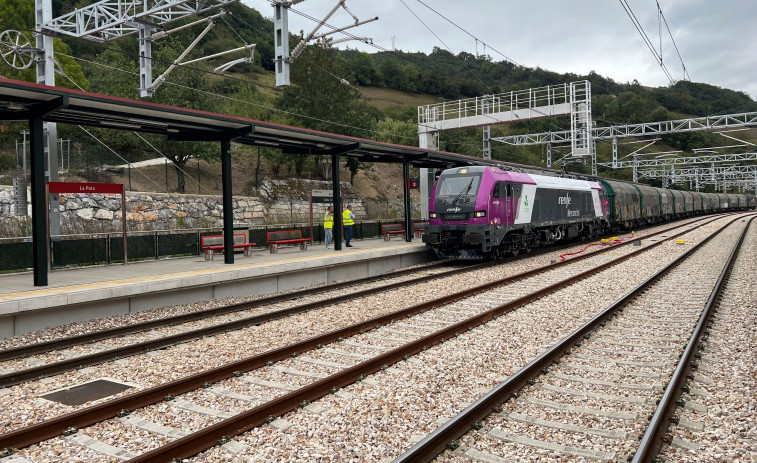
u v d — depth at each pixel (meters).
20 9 34.88
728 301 11.42
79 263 14.48
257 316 9.91
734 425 5.23
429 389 6.28
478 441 4.90
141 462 4.27
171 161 34.34
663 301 11.60
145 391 5.83
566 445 4.85
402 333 9.05
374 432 5.12
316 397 5.95
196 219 28.28
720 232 33.41
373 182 47.38
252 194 34.75
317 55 38.75
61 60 36.06
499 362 7.36
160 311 11.45
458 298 11.94
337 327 9.64
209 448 4.77
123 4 15.66
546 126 67.56
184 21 51.72
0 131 29.52
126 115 12.02
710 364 7.16
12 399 6.24
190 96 34.50
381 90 98.19
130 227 24.92
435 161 22.62
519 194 19.98
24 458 4.64
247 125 13.84
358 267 17.30
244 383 6.61
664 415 5.17
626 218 34.75
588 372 6.95
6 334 9.34
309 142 17.03
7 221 19.83
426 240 18.84
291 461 4.58
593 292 12.68
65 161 27.58
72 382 6.84
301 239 19.14
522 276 15.01
